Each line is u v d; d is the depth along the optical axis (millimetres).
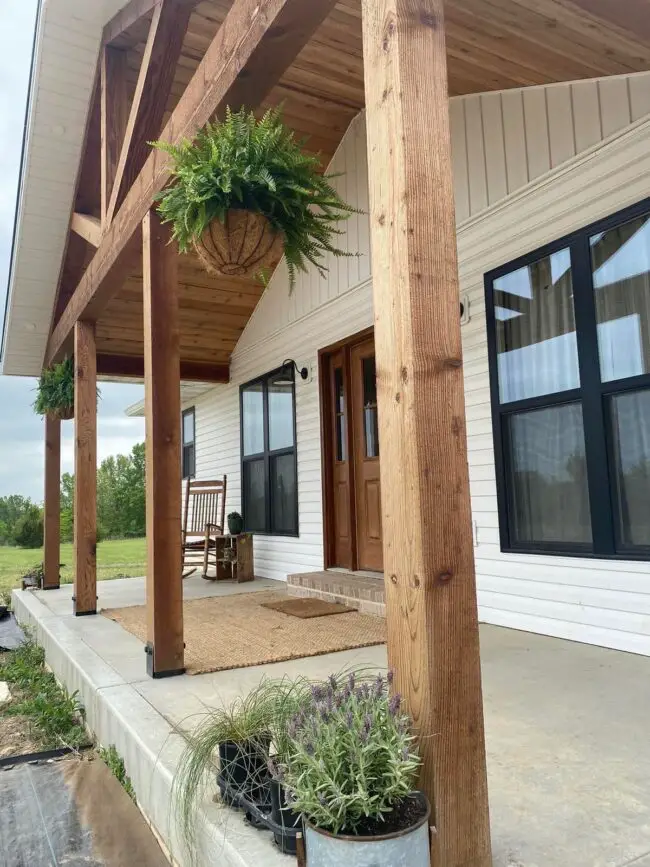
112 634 4098
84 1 4207
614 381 3166
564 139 3436
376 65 1483
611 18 2535
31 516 18641
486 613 3922
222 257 2367
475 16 2777
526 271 3703
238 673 3004
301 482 6191
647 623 3027
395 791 1230
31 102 4777
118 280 4145
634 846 1450
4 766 2693
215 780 1777
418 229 1397
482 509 3955
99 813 2174
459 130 4113
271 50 2197
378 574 5180
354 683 1486
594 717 2256
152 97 3549
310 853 1241
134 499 22062
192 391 8523
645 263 3061
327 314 5730
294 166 2309
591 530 3301
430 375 1373
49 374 6086
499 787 1746
